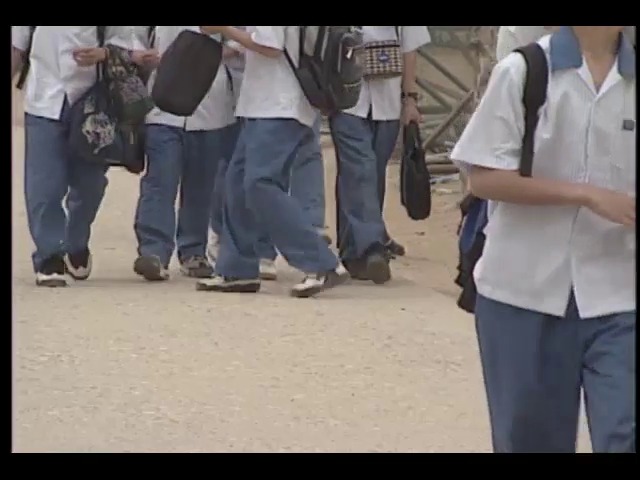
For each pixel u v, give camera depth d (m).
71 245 12.28
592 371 5.39
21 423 7.56
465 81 21.64
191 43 10.80
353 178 12.32
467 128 5.36
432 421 7.81
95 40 11.55
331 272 11.39
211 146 12.59
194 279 12.64
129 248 14.92
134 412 7.82
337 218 12.66
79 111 11.46
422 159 12.70
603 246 5.34
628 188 5.31
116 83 11.47
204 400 8.10
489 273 5.48
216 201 12.91
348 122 12.23
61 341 9.42
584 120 5.27
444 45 21.88
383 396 8.30
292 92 10.80
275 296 11.41
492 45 12.15
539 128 5.27
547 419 5.53
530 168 5.30
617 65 5.27
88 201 12.16
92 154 11.48
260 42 10.59
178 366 8.85
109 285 12.01
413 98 12.63
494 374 5.55
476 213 5.79
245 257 11.50
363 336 9.83
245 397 8.19
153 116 12.34
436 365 9.08
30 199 11.71
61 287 11.74
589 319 5.35
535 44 5.32
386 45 12.29
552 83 5.26
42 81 11.48
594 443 5.34
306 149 11.90
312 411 7.95
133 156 11.72
